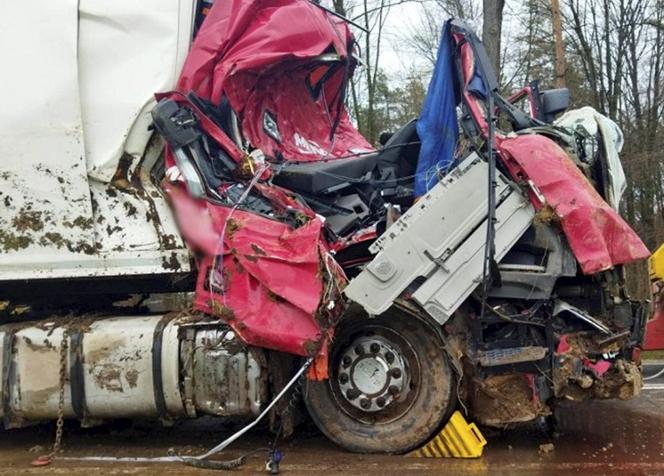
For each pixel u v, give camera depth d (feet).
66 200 16.51
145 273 16.29
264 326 14.80
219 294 15.31
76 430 19.15
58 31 16.66
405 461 15.03
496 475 13.82
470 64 16.33
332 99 21.98
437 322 14.79
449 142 16.48
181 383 15.53
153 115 16.15
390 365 15.62
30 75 16.63
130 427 19.26
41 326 16.29
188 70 16.93
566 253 14.85
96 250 16.43
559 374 14.89
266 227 15.40
